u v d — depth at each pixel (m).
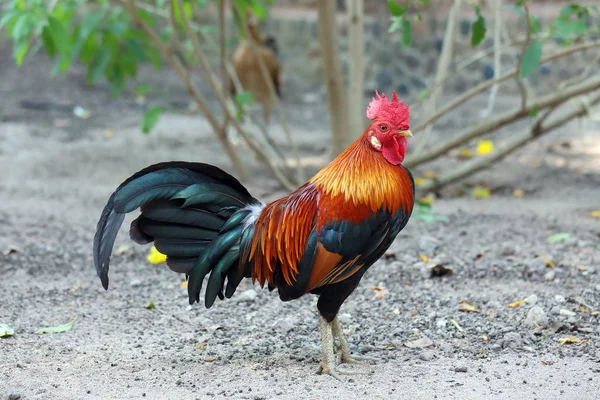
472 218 9.51
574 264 7.57
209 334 6.18
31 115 16.05
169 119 16.28
